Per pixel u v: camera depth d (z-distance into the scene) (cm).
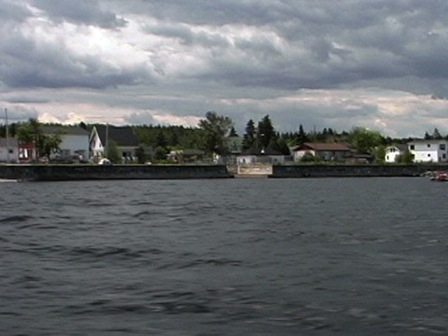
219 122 18500
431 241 2894
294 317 1456
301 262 2252
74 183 10531
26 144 14988
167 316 1468
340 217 4284
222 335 1316
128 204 5588
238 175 13612
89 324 1399
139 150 16788
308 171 14175
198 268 2128
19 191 7838
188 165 12950
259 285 1827
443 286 1806
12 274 2020
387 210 4953
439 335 1312
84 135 16750
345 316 1464
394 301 1614
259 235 3150
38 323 1407
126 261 2295
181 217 4278
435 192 7944
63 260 2325
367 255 2430
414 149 19188
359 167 14650
